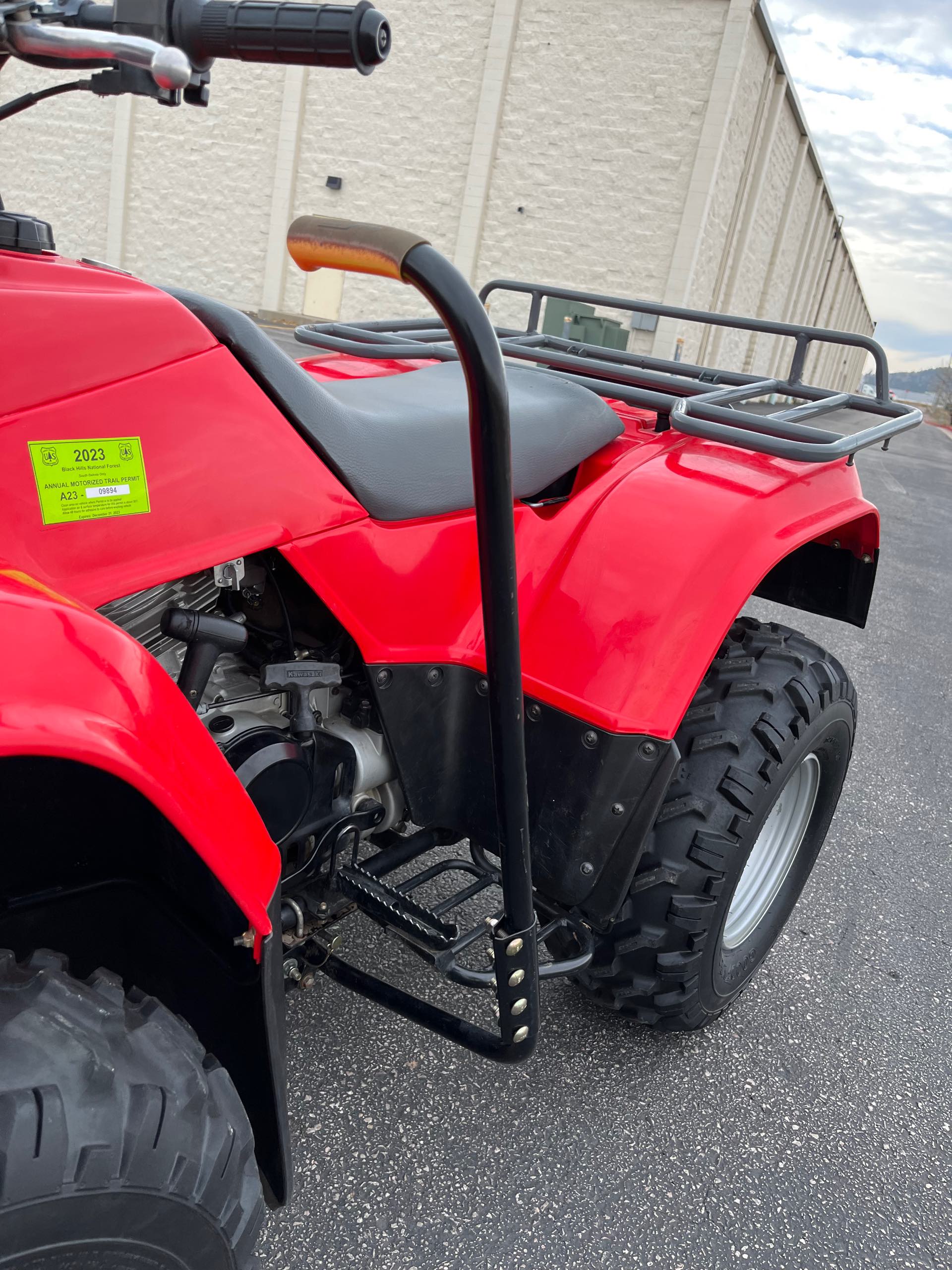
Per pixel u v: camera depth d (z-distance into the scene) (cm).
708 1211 152
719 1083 180
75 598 99
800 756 173
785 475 173
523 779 117
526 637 152
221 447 111
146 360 103
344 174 1622
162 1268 85
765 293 2256
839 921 241
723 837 160
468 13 1496
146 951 110
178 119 1662
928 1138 175
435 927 142
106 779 99
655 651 146
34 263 95
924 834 295
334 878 145
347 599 130
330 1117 157
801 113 1944
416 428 139
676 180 1482
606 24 1452
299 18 78
